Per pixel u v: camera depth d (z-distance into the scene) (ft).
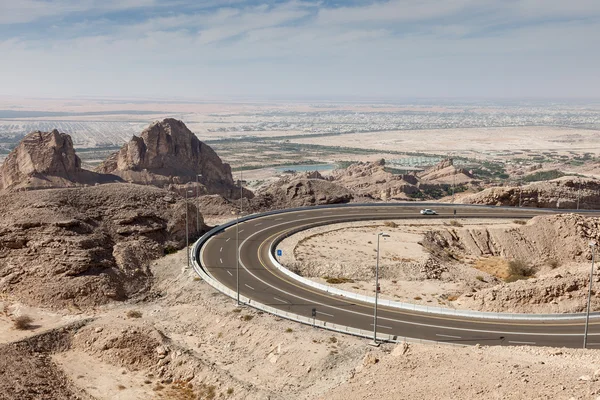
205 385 171.53
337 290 239.09
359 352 176.76
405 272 274.98
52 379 168.35
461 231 361.30
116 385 172.86
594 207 487.20
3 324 207.10
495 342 186.09
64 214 273.75
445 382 131.03
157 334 196.65
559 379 119.96
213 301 226.99
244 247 308.40
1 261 248.32
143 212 303.89
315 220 378.94
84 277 241.35
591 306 215.51
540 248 351.05
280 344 186.80
